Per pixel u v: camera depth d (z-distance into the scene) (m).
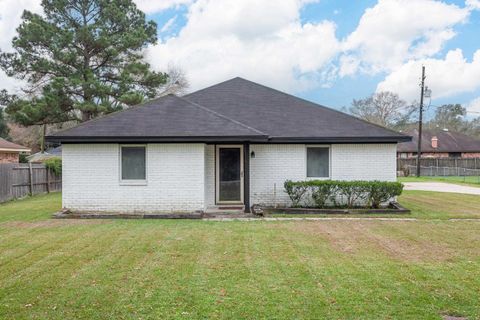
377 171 13.25
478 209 13.11
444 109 60.69
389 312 4.56
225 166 13.43
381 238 8.40
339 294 5.08
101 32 27.22
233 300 4.88
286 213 12.19
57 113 25.69
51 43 25.95
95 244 7.80
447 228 9.57
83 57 27.44
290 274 5.88
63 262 6.53
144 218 11.10
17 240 8.18
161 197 11.76
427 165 41.53
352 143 13.23
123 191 11.78
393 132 13.15
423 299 4.94
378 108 53.06
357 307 4.69
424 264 6.44
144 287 5.33
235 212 12.13
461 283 5.52
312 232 9.01
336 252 7.20
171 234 8.76
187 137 11.34
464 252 7.24
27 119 24.92
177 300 4.89
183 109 12.86
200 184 11.76
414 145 47.03
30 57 26.17
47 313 4.54
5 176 16.25
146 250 7.31
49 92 25.33
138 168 11.84
